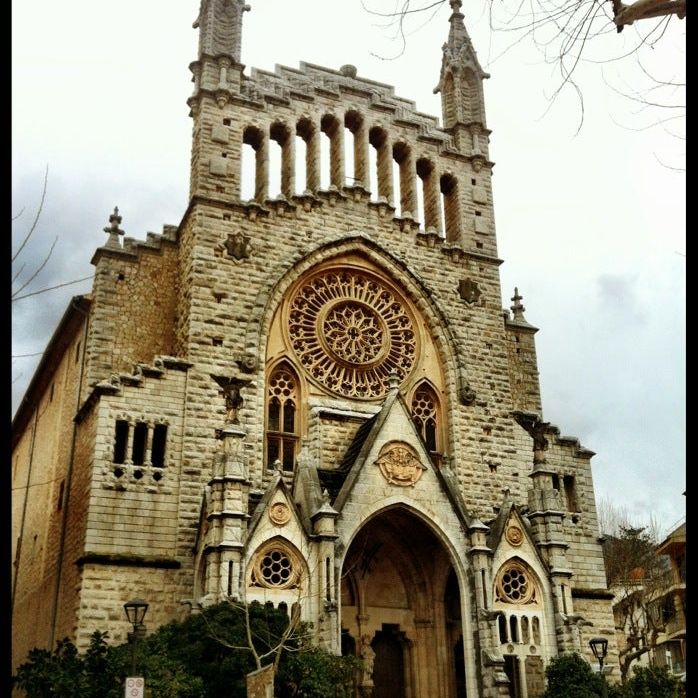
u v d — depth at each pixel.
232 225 49.34
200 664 32.19
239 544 36.69
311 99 55.41
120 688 29.88
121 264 49.62
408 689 44.38
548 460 52.84
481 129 60.69
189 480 42.28
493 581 41.78
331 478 43.75
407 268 53.38
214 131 51.34
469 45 63.94
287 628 33.28
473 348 53.41
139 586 39.28
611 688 41.59
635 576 71.69
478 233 57.22
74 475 44.22
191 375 44.62
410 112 59.25
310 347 49.53
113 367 47.31
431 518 41.97
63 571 42.59
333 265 51.91
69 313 51.28
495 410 52.28
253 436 44.62
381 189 56.25
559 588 43.06
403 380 51.22
